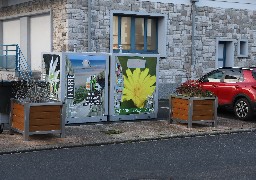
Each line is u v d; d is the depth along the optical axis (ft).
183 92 39.81
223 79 46.29
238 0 67.92
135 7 58.18
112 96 41.09
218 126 39.99
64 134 33.45
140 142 33.12
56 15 55.62
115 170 24.82
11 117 33.96
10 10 66.54
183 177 23.54
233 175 23.98
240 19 68.39
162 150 30.25
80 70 39.34
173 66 61.98
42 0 58.44
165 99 61.00
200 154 29.09
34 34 61.93
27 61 63.00
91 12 54.90
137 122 41.22
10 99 33.94
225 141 33.76
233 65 67.92
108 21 56.13
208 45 65.26
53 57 39.22
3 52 66.80
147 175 23.86
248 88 43.14
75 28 53.93
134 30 59.77
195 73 64.03
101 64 40.40
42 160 27.04
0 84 33.78
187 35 63.05
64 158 27.63
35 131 32.32
